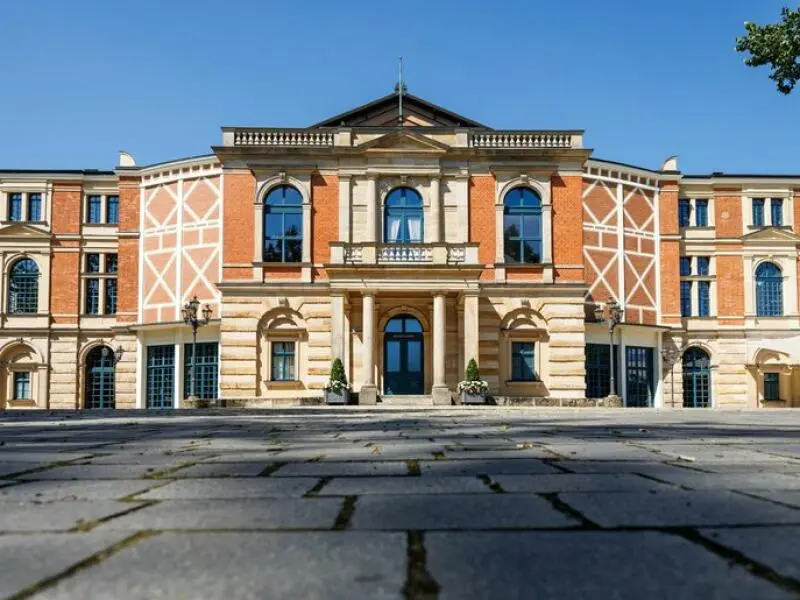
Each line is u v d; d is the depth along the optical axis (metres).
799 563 2.17
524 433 9.61
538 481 4.20
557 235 31.94
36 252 40.84
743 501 3.34
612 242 38.59
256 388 30.95
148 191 38.75
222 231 33.62
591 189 38.28
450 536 2.58
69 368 40.44
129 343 38.31
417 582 2.00
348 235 31.39
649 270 39.91
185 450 6.86
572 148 31.98
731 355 41.19
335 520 2.93
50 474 4.80
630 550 2.34
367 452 6.51
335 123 35.28
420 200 31.83
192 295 36.75
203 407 29.45
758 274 41.84
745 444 7.29
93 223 41.12
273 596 1.89
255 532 2.68
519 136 32.22
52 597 1.89
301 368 31.03
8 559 2.29
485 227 31.84
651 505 3.23
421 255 30.09
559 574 2.07
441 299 29.61
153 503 3.43
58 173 41.09
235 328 31.09
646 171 40.03
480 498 3.51
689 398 40.97
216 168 36.84
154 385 37.81
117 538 2.59
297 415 18.67
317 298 31.22
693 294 41.38
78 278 40.88
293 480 4.34
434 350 29.48
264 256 31.55
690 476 4.40
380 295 31.11
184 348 36.94
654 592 1.90
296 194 31.86
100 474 4.78
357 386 30.56
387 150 31.52
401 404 29.42
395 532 2.66
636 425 12.16
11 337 40.38
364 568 2.15
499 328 31.41
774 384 41.47
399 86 34.22
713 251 41.59
